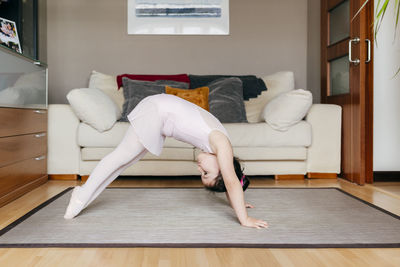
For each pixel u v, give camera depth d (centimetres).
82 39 447
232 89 382
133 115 200
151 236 174
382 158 347
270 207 232
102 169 201
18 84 264
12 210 226
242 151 327
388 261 145
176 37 452
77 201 203
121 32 448
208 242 165
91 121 318
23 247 158
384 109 347
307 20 459
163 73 452
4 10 383
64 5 445
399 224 195
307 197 261
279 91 402
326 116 341
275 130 327
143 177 353
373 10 333
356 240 169
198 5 450
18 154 264
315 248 160
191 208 229
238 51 455
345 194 271
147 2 447
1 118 236
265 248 159
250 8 455
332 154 342
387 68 345
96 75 402
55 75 446
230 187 183
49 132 332
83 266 139
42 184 312
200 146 194
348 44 340
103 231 181
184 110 195
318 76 421
